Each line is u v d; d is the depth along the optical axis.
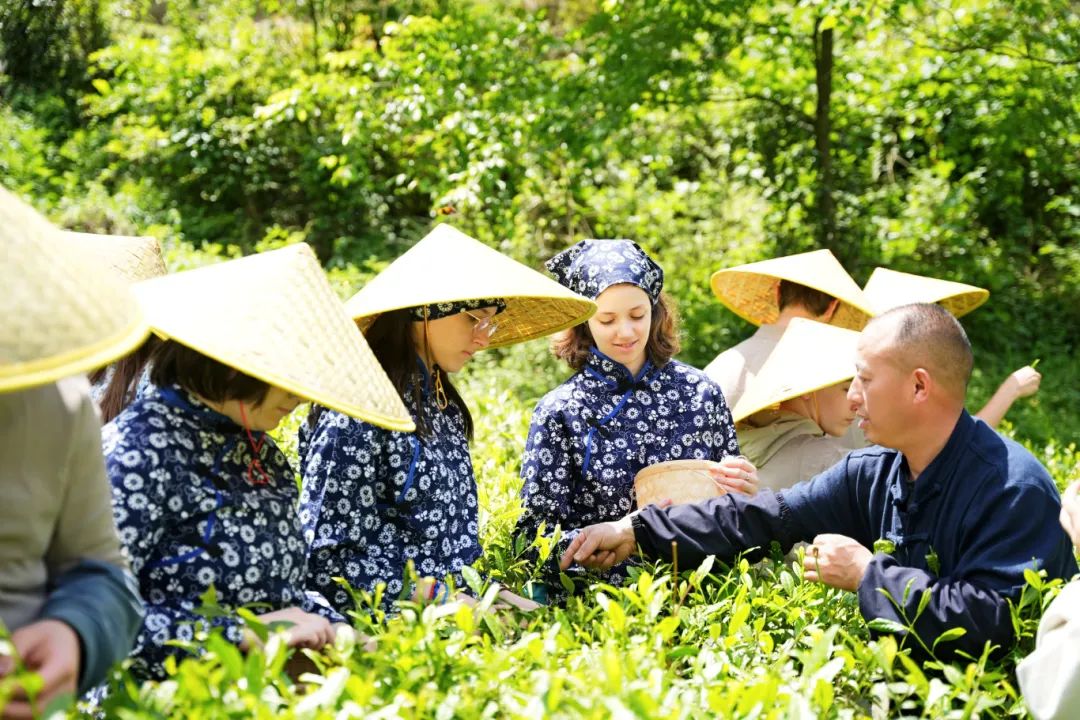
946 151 12.27
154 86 15.13
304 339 2.29
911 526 2.99
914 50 11.41
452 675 2.15
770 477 4.07
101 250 3.51
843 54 12.06
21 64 15.72
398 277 3.11
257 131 14.97
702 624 2.78
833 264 4.58
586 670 2.19
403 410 2.37
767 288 4.91
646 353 3.90
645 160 11.20
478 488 3.97
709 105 13.05
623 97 10.57
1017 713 2.51
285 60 15.79
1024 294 13.22
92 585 2.00
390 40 11.64
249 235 14.86
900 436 2.94
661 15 10.71
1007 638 2.70
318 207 14.88
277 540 2.52
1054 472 5.39
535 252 12.12
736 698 2.14
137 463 2.32
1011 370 12.14
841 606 3.03
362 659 2.20
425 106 11.07
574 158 10.75
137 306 1.94
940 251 12.61
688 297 11.58
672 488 3.46
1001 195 13.16
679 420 3.84
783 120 12.70
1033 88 10.77
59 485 2.00
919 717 2.38
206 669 1.90
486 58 11.01
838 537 2.96
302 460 3.15
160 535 2.37
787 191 12.47
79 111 15.84
